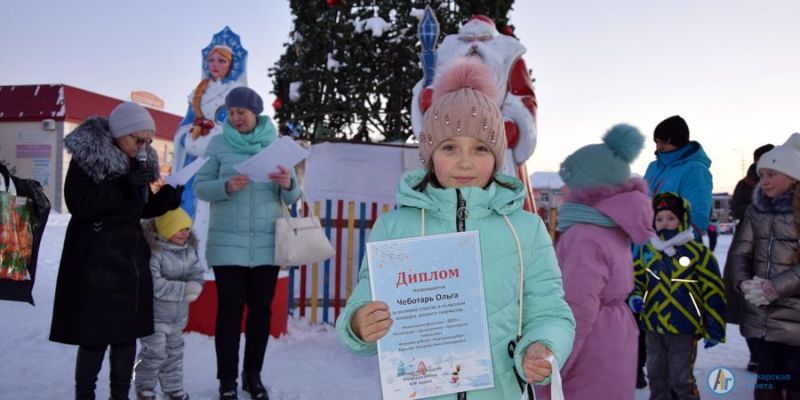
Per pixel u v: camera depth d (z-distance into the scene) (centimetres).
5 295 338
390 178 808
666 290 367
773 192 363
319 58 876
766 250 363
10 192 335
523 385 181
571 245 293
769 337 353
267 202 418
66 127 2831
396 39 822
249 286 416
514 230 188
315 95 880
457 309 167
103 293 320
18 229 339
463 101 195
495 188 194
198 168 413
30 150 2827
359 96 864
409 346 164
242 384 428
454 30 796
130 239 333
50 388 407
